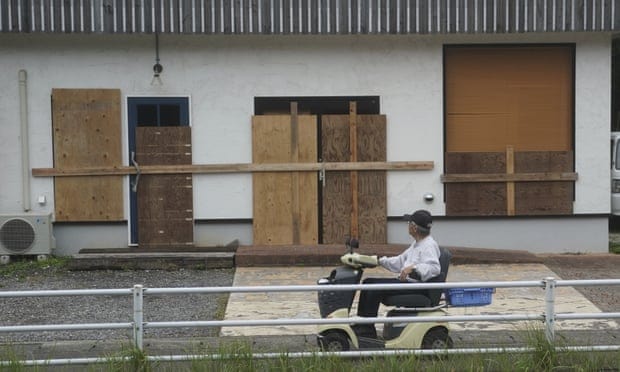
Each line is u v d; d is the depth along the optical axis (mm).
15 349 10344
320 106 17828
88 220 17625
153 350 10547
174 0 16984
